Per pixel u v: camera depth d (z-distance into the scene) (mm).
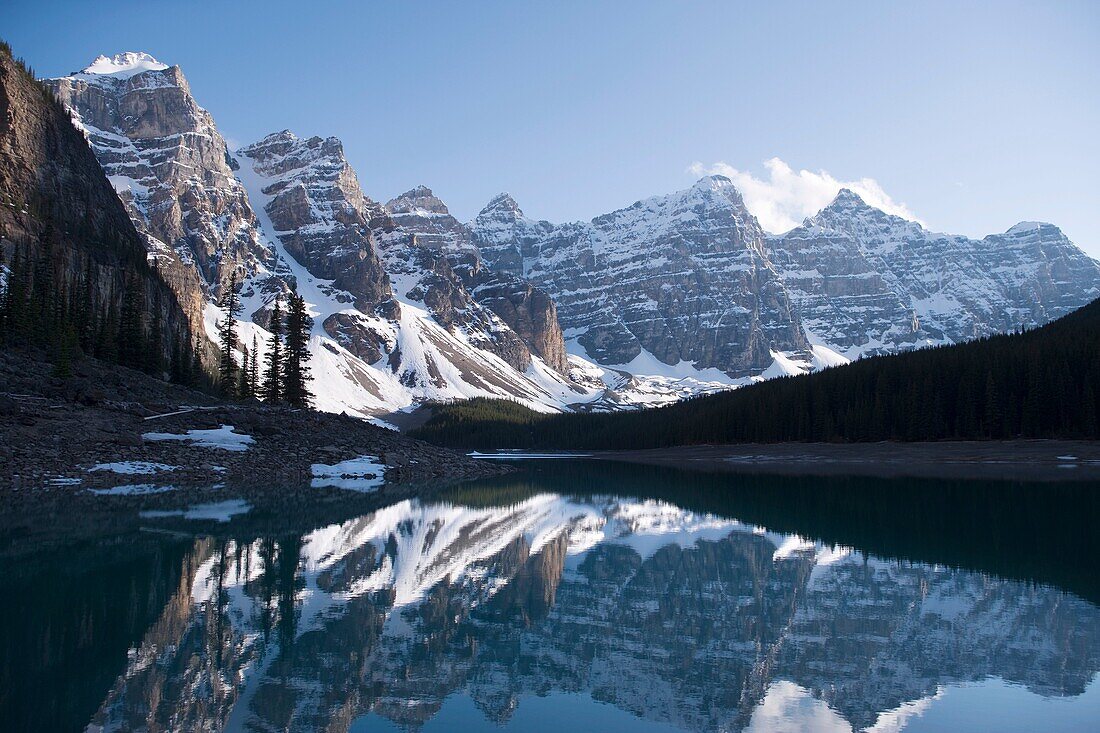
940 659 22391
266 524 47156
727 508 63188
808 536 46750
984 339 164125
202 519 48469
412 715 17750
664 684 20188
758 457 148125
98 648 22312
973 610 28094
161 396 94688
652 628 25594
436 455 112125
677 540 45000
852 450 135500
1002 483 86375
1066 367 119875
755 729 17000
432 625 25609
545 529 49469
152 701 18312
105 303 141750
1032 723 17625
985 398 127250
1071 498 68812
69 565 33719
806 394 160000
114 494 58344
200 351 167625
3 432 64625
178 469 69438
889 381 147500
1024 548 42031
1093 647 23562
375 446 100062
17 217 131750
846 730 17266
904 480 93375
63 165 158125
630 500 70688
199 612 26469
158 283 167000
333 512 54969
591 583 32688
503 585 32000
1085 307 173500
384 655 22266
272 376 124750
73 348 96688
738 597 30156
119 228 168125
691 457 163750
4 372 79812
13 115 147125
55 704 18016
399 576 33312
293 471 78938
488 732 16734
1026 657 22578
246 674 20422
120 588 29641
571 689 19641
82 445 67750
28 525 44094
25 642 22750
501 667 21406
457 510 59750
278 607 27453
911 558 38906
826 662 22125
